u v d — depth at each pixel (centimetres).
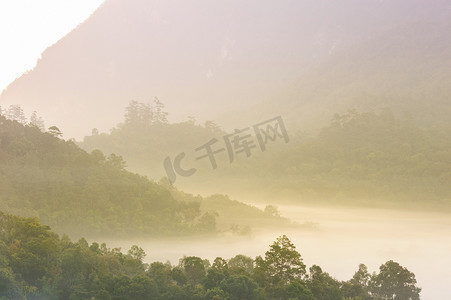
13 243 6681
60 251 6744
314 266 7300
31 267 6247
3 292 5669
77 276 6344
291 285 6575
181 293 6388
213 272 6681
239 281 6450
